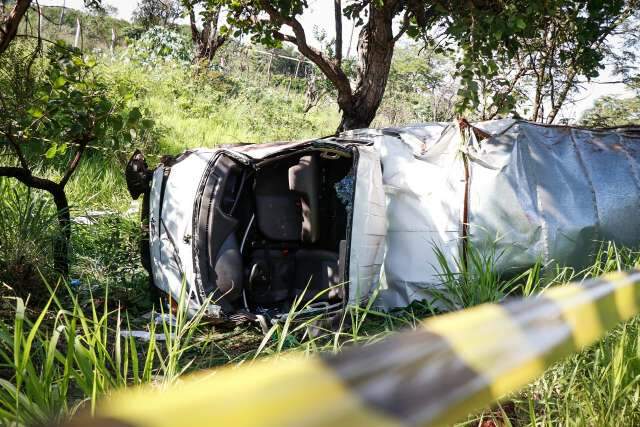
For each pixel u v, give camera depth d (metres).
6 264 5.60
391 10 10.91
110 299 5.82
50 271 5.88
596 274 4.47
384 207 5.59
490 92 9.12
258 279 5.56
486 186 5.62
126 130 6.12
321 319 5.12
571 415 2.90
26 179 6.07
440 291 5.54
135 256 6.53
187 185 5.46
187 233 5.30
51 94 5.89
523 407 3.11
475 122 6.00
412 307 5.66
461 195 5.65
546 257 5.55
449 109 26.31
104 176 10.55
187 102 21.97
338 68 11.25
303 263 5.85
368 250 5.38
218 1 11.23
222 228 5.29
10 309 5.01
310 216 5.68
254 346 4.86
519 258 5.56
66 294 5.79
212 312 5.09
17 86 6.46
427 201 5.76
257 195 5.68
